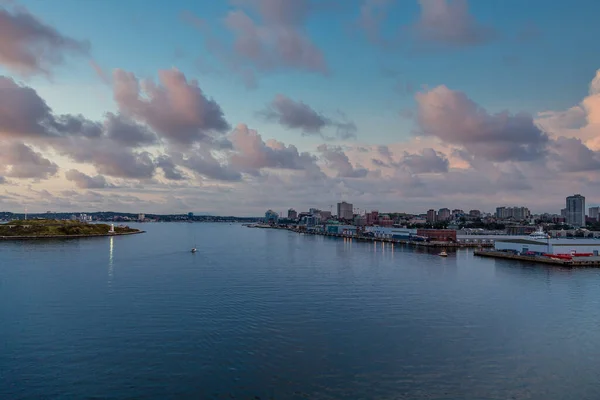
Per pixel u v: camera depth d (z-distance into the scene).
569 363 50.44
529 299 84.94
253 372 46.75
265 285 98.44
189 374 46.06
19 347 54.38
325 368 47.97
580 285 102.12
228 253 184.25
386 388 43.25
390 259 162.12
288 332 60.94
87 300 81.06
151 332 60.53
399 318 69.00
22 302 79.38
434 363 49.84
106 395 41.38
